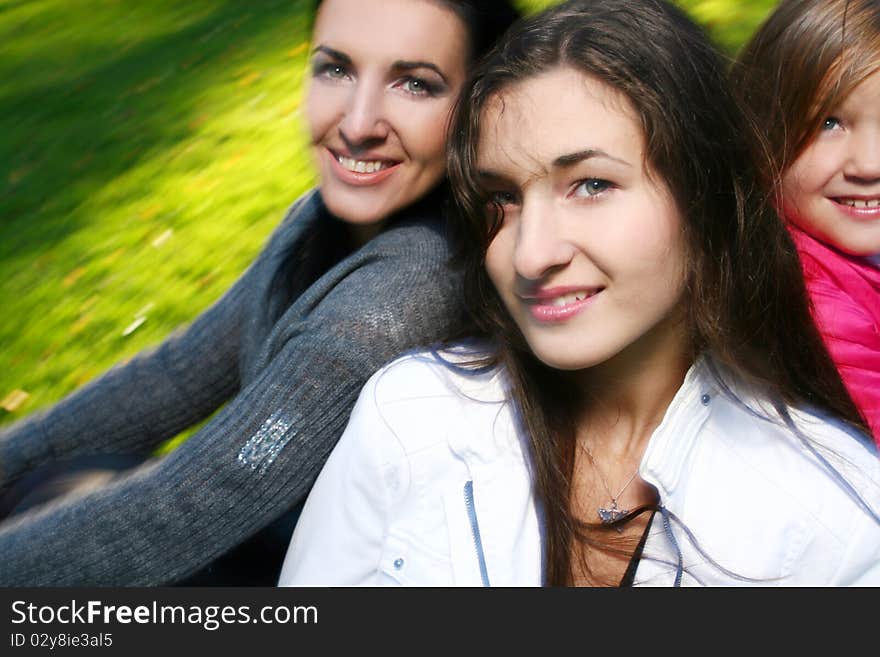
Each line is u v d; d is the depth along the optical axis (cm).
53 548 170
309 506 167
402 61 176
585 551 162
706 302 154
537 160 146
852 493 154
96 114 488
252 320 203
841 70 204
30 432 213
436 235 181
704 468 158
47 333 357
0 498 211
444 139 181
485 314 165
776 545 154
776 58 214
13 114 505
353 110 177
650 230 146
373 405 164
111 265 383
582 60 146
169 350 215
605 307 149
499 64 151
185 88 491
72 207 423
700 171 150
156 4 588
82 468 198
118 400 213
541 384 164
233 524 167
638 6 152
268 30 525
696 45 153
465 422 164
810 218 216
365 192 184
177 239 388
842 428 163
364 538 164
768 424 159
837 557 153
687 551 155
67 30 579
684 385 159
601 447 166
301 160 414
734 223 156
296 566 167
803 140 212
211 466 165
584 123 145
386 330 168
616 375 161
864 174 207
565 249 146
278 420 166
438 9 175
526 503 161
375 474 163
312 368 166
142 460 213
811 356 167
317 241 201
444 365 167
